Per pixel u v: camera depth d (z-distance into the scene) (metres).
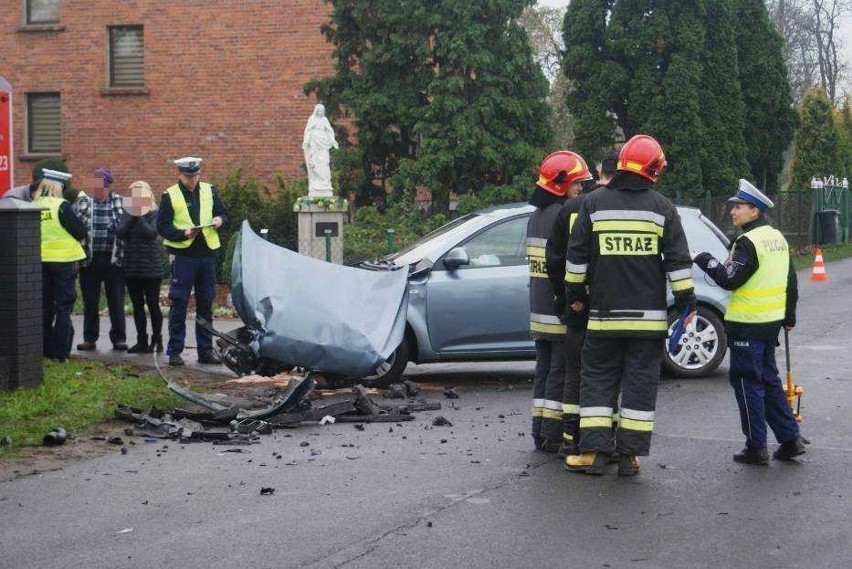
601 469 7.59
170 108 28.86
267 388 11.22
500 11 25.42
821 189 40.56
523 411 10.23
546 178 8.23
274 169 28.44
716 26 32.75
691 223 12.37
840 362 13.08
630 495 7.05
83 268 13.68
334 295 10.34
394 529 6.29
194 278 12.57
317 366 10.05
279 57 28.23
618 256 7.51
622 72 31.78
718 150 32.66
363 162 26.64
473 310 11.66
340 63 26.72
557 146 26.97
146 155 29.08
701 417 9.73
